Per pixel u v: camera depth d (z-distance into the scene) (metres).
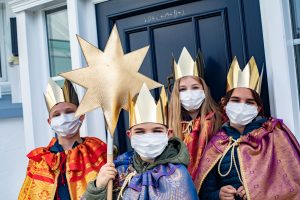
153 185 1.55
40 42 2.96
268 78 2.05
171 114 1.99
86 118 2.63
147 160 1.62
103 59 1.76
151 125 1.57
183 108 2.03
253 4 2.13
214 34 2.28
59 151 2.01
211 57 2.29
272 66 2.01
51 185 1.93
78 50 2.61
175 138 1.66
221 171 1.79
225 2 2.24
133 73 1.76
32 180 1.98
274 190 1.68
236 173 1.76
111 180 1.61
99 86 1.74
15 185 3.05
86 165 1.95
